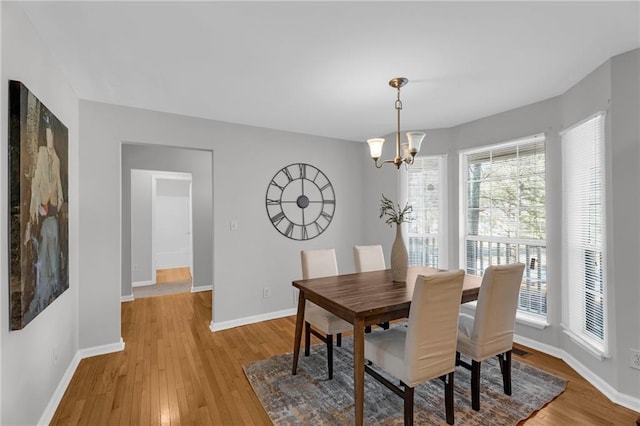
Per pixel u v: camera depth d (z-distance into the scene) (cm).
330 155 436
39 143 171
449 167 379
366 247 329
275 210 391
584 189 251
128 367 260
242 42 192
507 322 213
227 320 355
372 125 376
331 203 436
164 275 678
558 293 280
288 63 220
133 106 304
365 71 232
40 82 185
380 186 436
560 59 216
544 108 291
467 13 164
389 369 188
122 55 208
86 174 282
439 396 219
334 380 239
